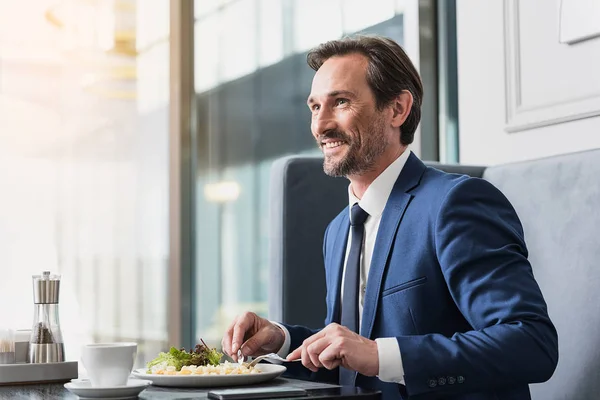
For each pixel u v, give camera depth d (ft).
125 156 9.66
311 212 7.16
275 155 10.08
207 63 9.89
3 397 4.20
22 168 9.29
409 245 4.90
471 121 8.96
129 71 9.70
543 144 8.00
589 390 5.73
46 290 5.00
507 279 4.51
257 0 10.07
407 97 5.35
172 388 4.23
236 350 5.04
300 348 4.40
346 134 5.23
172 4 9.81
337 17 10.32
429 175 5.18
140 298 9.64
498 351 4.24
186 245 9.72
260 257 9.99
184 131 9.76
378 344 4.23
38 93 9.37
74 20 9.53
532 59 8.10
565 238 6.21
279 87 10.13
